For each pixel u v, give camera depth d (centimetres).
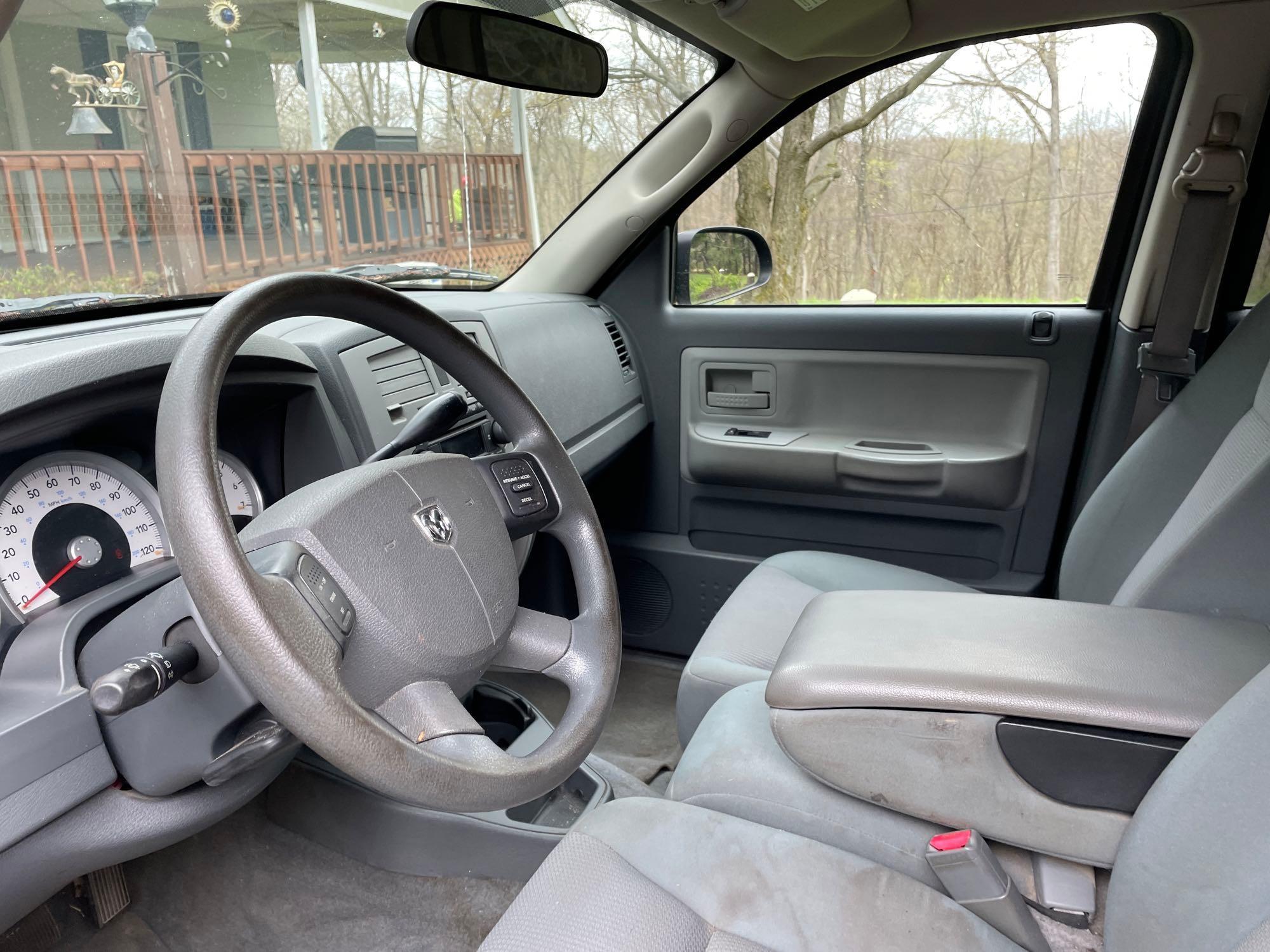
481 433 157
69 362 95
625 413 217
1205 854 62
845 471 211
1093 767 77
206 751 87
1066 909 80
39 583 95
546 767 82
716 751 99
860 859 81
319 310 88
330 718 65
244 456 129
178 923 144
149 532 106
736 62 188
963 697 80
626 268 226
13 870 88
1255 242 169
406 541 83
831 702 85
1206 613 100
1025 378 198
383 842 152
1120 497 141
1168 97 172
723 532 229
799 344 215
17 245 246
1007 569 206
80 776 88
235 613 64
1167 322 170
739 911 75
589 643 100
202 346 73
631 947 72
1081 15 163
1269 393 100
